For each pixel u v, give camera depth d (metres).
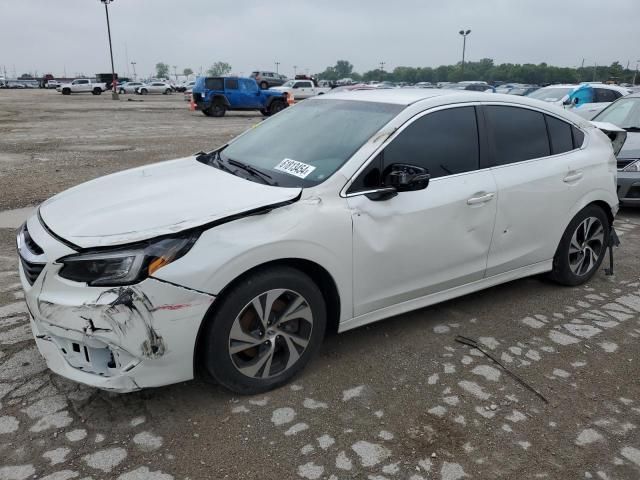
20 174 9.41
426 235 3.48
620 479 2.54
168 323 2.63
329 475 2.51
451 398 3.11
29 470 2.48
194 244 2.66
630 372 3.44
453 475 2.53
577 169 4.34
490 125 3.90
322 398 3.07
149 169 3.89
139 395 3.04
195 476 2.48
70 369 2.75
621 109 8.11
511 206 3.92
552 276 4.63
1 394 3.01
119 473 2.48
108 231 2.70
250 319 2.95
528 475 2.55
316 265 3.09
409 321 4.02
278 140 3.85
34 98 44.97
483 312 4.20
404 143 3.45
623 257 5.56
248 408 2.96
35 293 2.69
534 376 3.36
